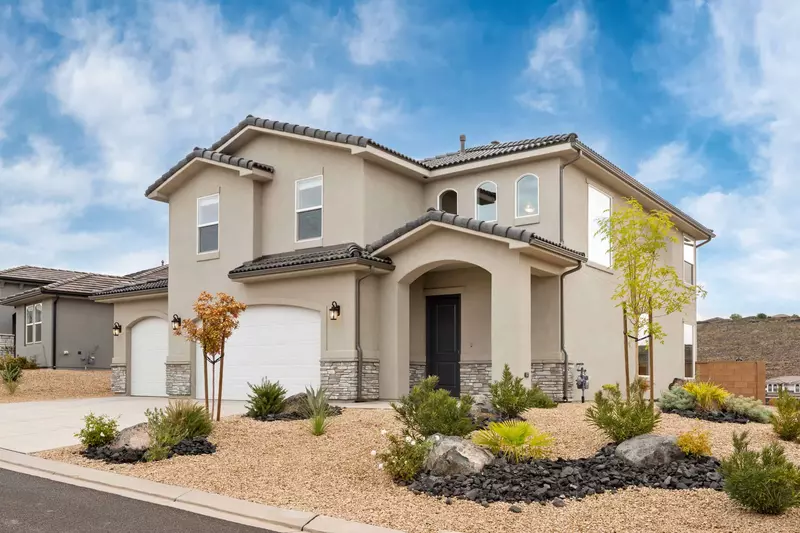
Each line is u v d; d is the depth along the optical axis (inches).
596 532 245.3
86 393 837.2
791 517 256.7
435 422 359.6
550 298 628.4
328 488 307.3
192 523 260.2
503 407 434.0
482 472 312.0
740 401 472.7
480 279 660.7
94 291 1110.4
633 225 470.0
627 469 315.0
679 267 908.0
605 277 722.2
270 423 447.8
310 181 686.5
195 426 400.8
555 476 305.3
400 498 290.0
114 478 326.3
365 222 642.8
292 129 684.1
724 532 242.8
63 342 1079.0
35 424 491.5
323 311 632.4
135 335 852.6
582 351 665.0
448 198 725.9
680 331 906.7
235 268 710.5
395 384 618.2
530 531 247.4
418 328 694.5
